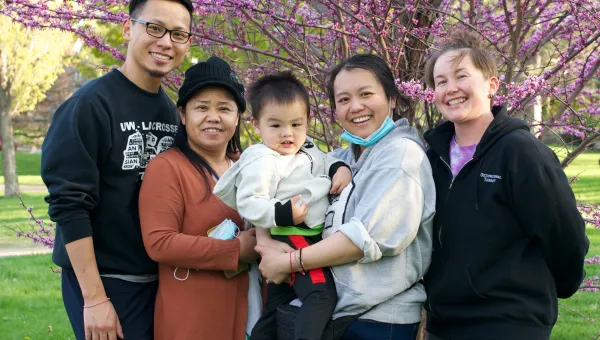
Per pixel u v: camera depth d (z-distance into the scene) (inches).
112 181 103.3
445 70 94.8
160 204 101.1
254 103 101.7
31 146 1726.1
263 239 98.2
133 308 106.4
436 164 97.8
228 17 158.1
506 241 89.2
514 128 91.0
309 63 153.0
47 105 1403.8
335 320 93.0
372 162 94.8
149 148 107.7
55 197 97.6
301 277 93.1
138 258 106.7
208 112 104.1
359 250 89.0
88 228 99.1
